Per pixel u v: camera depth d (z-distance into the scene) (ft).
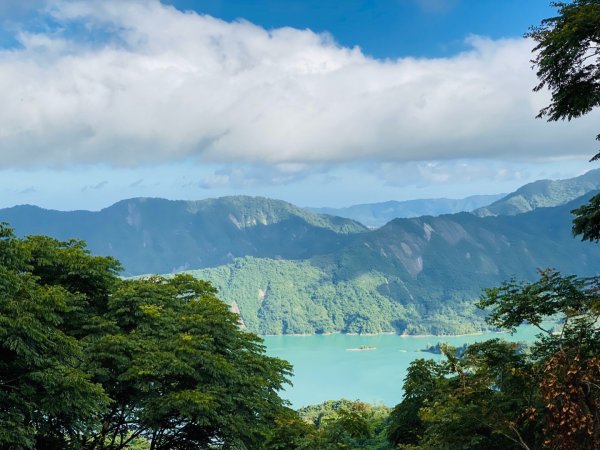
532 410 48.16
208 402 73.87
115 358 74.43
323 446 81.00
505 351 62.39
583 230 54.95
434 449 60.95
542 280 56.80
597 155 55.11
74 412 62.18
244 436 81.05
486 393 60.85
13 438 53.52
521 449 56.59
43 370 58.44
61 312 77.61
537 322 57.06
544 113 56.49
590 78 52.95
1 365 56.54
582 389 43.14
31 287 62.75
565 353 47.11
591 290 53.67
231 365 83.30
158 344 79.66
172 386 79.25
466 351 65.10
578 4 51.39
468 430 60.18
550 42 51.21
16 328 55.01
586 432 42.37
